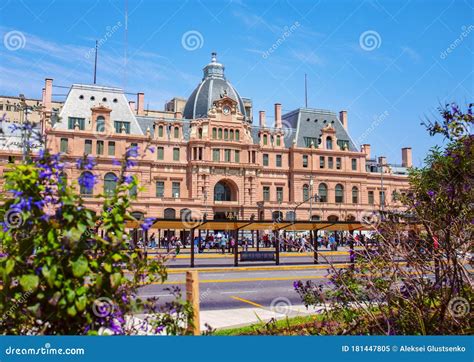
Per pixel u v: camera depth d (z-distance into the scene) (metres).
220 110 84.56
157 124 80.75
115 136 74.38
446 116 8.23
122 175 5.52
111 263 5.24
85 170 5.41
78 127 72.56
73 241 4.90
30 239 4.99
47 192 5.11
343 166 93.00
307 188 89.06
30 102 101.25
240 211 82.88
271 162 88.38
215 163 81.25
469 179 7.57
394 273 7.94
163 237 70.62
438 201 7.79
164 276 6.08
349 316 8.89
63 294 4.93
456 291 7.29
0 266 4.93
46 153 5.23
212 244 62.41
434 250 7.61
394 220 8.77
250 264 37.00
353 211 90.12
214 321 13.18
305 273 30.62
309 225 36.56
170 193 79.25
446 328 7.27
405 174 102.94
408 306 7.82
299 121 94.19
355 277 9.11
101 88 78.69
